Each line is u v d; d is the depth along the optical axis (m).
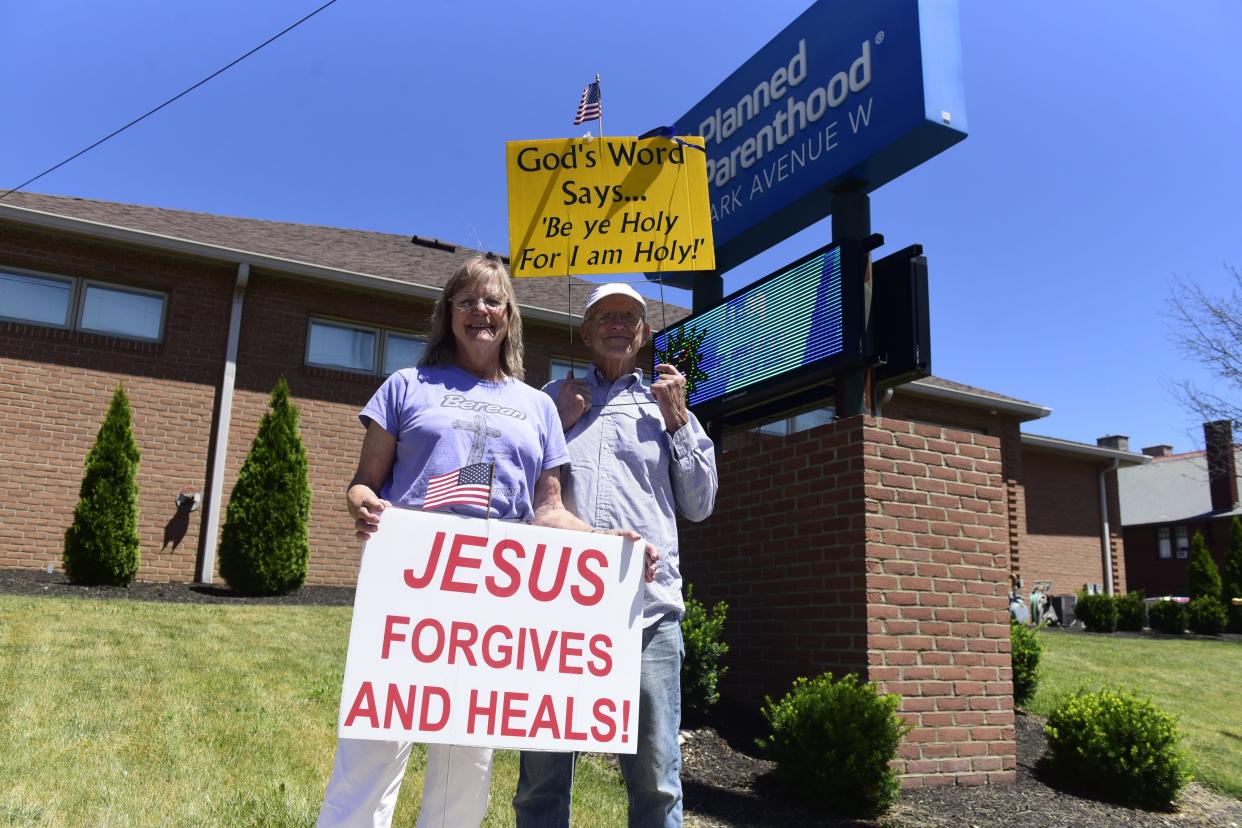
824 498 5.56
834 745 4.46
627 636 2.37
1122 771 5.12
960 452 5.65
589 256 3.71
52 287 10.62
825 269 6.00
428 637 2.21
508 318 2.65
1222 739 7.03
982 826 4.46
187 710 4.82
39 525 10.09
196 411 11.12
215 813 3.47
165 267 11.21
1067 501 19.17
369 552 2.21
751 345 6.66
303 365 11.82
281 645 6.68
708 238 3.72
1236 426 19.42
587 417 2.84
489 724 2.21
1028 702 7.18
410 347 12.66
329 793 2.25
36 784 3.59
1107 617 15.95
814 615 5.52
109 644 6.12
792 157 6.46
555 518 2.51
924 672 5.20
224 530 9.95
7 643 5.84
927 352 5.53
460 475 2.33
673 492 2.86
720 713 5.84
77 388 10.52
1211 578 20.56
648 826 2.55
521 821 2.55
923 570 5.34
